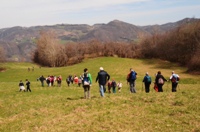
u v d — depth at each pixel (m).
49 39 166.75
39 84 60.00
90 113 18.03
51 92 40.69
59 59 156.88
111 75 94.81
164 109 17.56
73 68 111.44
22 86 43.47
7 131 15.78
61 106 20.95
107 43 160.62
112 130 14.45
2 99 31.09
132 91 27.62
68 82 54.50
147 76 27.50
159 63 121.50
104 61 119.50
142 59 137.12
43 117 18.25
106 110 18.39
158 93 23.62
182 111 16.86
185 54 124.75
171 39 137.88
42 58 166.75
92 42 166.50
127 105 19.30
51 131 15.05
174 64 121.94
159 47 142.25
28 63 169.62
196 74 89.69
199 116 15.66
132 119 16.05
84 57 155.75
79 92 39.94
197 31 123.94
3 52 180.25
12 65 151.00
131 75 27.39
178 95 21.58
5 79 96.06
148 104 19.20
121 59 125.69
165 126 14.53
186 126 14.31
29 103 25.80
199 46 114.25
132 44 157.88
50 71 109.38
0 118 19.80
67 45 165.00
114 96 23.09
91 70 104.00
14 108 23.58
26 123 17.06
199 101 18.88
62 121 16.72
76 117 17.36
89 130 14.71
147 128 14.41
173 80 28.59
